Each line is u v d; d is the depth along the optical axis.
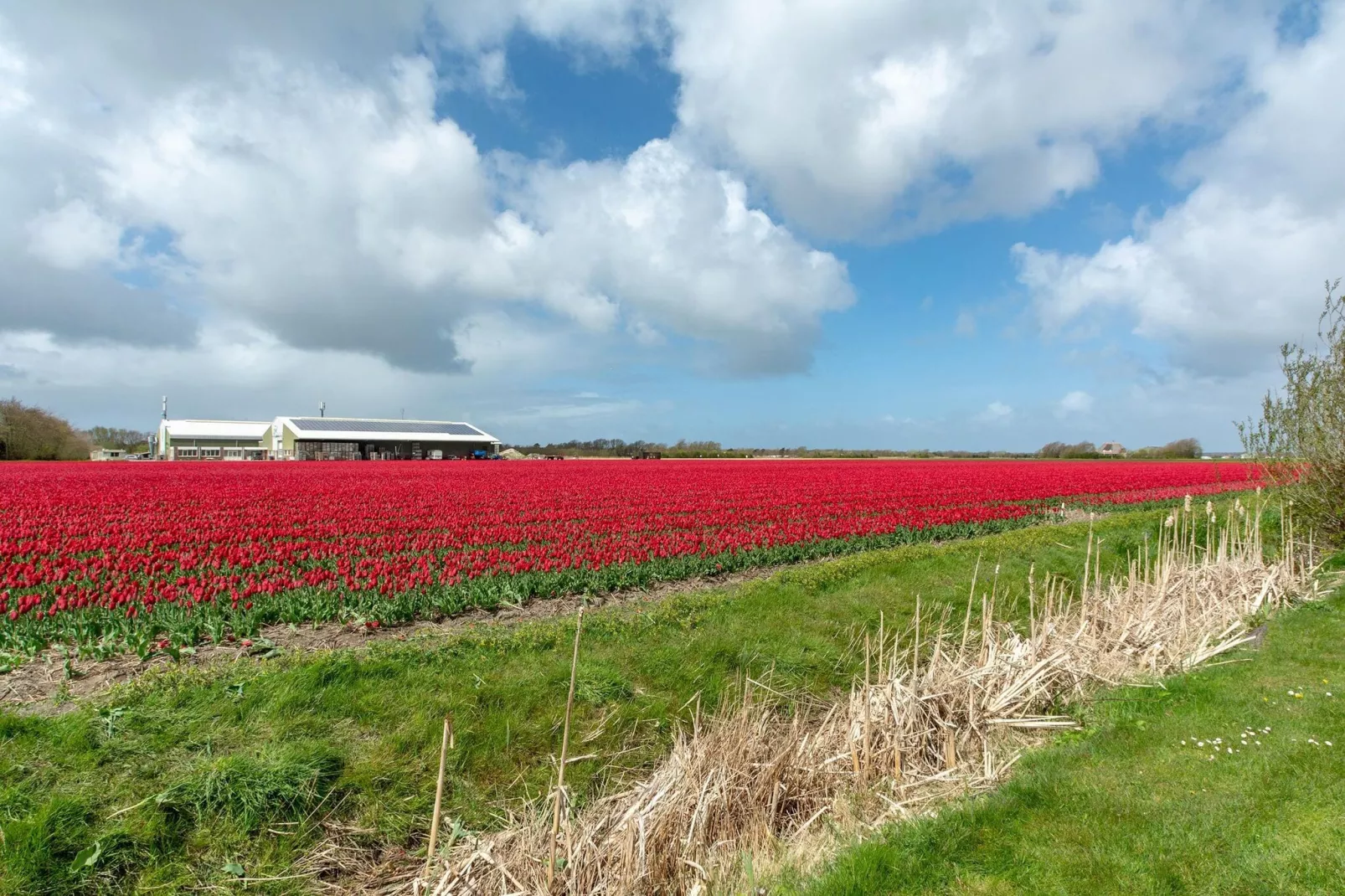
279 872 4.96
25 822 4.77
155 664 8.31
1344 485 14.41
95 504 24.33
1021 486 38.00
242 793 5.34
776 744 6.39
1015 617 11.96
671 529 19.72
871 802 5.93
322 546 16.12
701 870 4.73
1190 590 11.41
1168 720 6.87
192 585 11.01
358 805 5.67
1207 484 40.69
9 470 50.34
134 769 5.60
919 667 8.31
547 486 35.97
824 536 18.88
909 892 4.35
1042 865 4.54
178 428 99.50
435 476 43.97
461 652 8.55
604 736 7.09
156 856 4.84
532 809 5.20
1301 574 12.86
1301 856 4.46
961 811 5.26
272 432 100.94
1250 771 5.63
